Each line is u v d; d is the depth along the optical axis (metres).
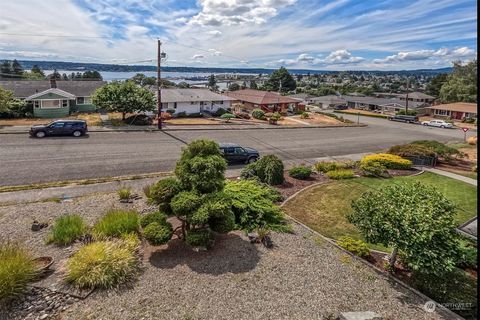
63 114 36.25
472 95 68.69
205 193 8.83
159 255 8.66
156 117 37.50
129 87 32.44
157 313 6.51
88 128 28.89
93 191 13.54
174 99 42.28
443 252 7.42
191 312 6.60
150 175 16.20
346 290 7.67
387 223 7.89
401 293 7.72
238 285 7.56
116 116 37.09
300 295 7.36
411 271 8.78
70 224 9.20
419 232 7.51
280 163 15.89
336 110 73.81
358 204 9.00
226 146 19.56
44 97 34.88
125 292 7.09
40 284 7.11
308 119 48.28
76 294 6.89
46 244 8.84
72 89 41.06
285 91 110.12
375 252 9.85
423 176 19.73
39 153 19.31
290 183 16.39
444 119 60.44
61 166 16.98
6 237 9.11
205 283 7.56
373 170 19.00
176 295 7.09
